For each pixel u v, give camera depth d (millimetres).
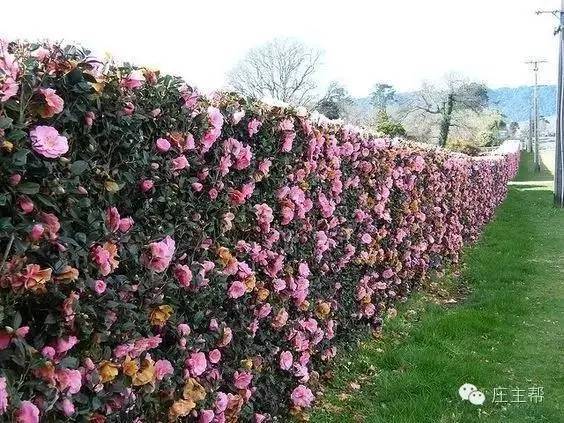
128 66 2361
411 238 7531
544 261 10141
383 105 57812
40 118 1887
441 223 9148
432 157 8797
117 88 2219
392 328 6008
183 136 2656
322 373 4664
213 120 2852
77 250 1993
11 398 1674
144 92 2438
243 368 3254
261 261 3543
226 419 3092
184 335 2672
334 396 4383
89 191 2111
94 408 2074
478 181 13953
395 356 4988
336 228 4961
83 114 2066
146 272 2398
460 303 7480
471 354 5203
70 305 1908
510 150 44531
